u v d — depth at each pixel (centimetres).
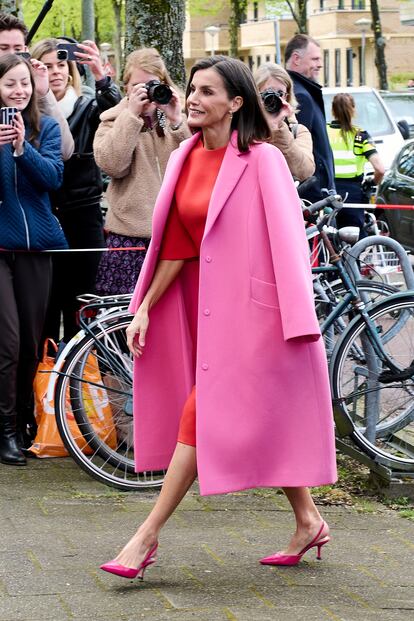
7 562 663
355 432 831
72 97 977
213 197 626
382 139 2728
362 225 1363
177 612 582
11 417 895
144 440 670
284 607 590
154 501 810
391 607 595
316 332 614
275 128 923
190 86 636
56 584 626
